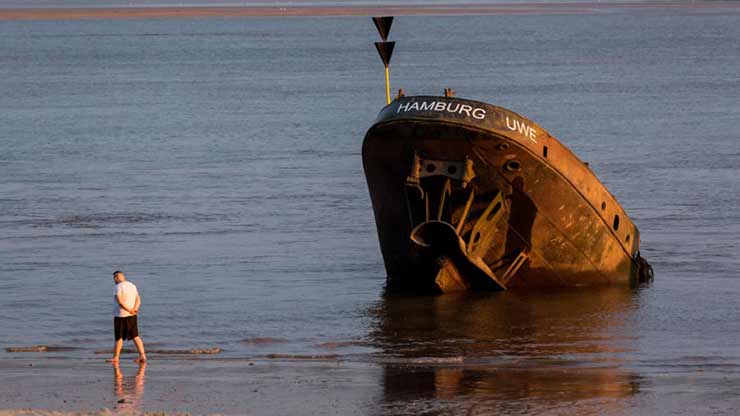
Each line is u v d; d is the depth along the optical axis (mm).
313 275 93000
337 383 58750
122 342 66375
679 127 197875
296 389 57312
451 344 70312
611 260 87188
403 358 66438
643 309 80312
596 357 66875
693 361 65875
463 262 83688
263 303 82812
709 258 98500
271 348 69750
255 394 56125
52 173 149625
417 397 55500
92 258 98500
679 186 135375
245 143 181750
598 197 84312
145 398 55125
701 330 74188
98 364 64188
